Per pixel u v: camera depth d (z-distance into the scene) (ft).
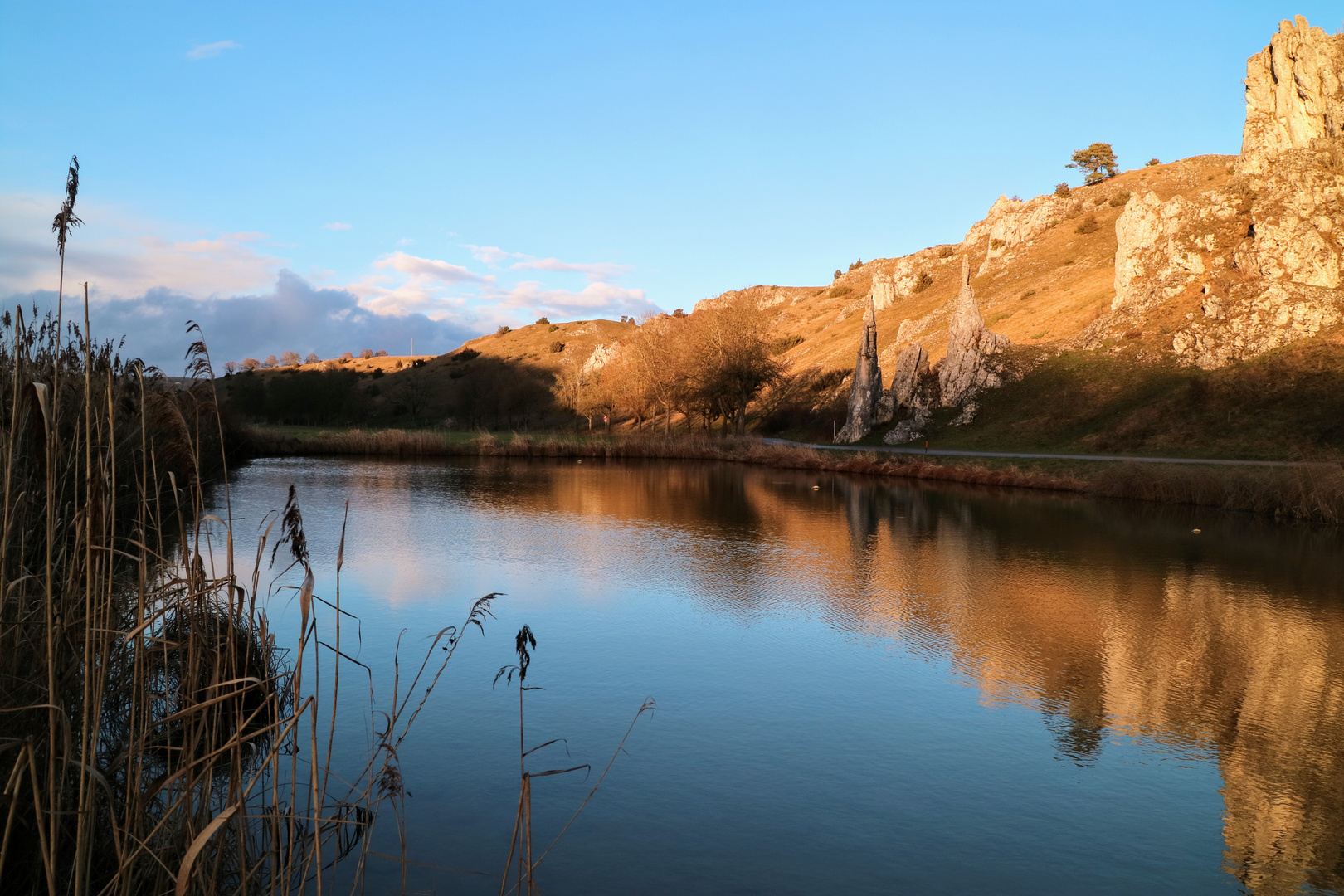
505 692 36.70
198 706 14.49
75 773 16.25
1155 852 23.95
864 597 58.13
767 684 38.65
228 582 17.08
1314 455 142.41
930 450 209.26
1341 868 23.21
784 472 184.75
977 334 253.65
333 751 28.99
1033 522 101.55
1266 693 38.42
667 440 226.99
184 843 15.58
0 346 18.22
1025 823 25.62
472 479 151.23
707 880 21.80
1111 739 32.60
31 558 20.31
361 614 49.73
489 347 563.89
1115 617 52.90
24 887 14.94
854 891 21.47
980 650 44.93
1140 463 143.02
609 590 58.80
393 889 20.33
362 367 561.43
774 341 442.50
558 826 24.52
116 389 20.97
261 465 170.30
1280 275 199.21
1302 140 237.25
